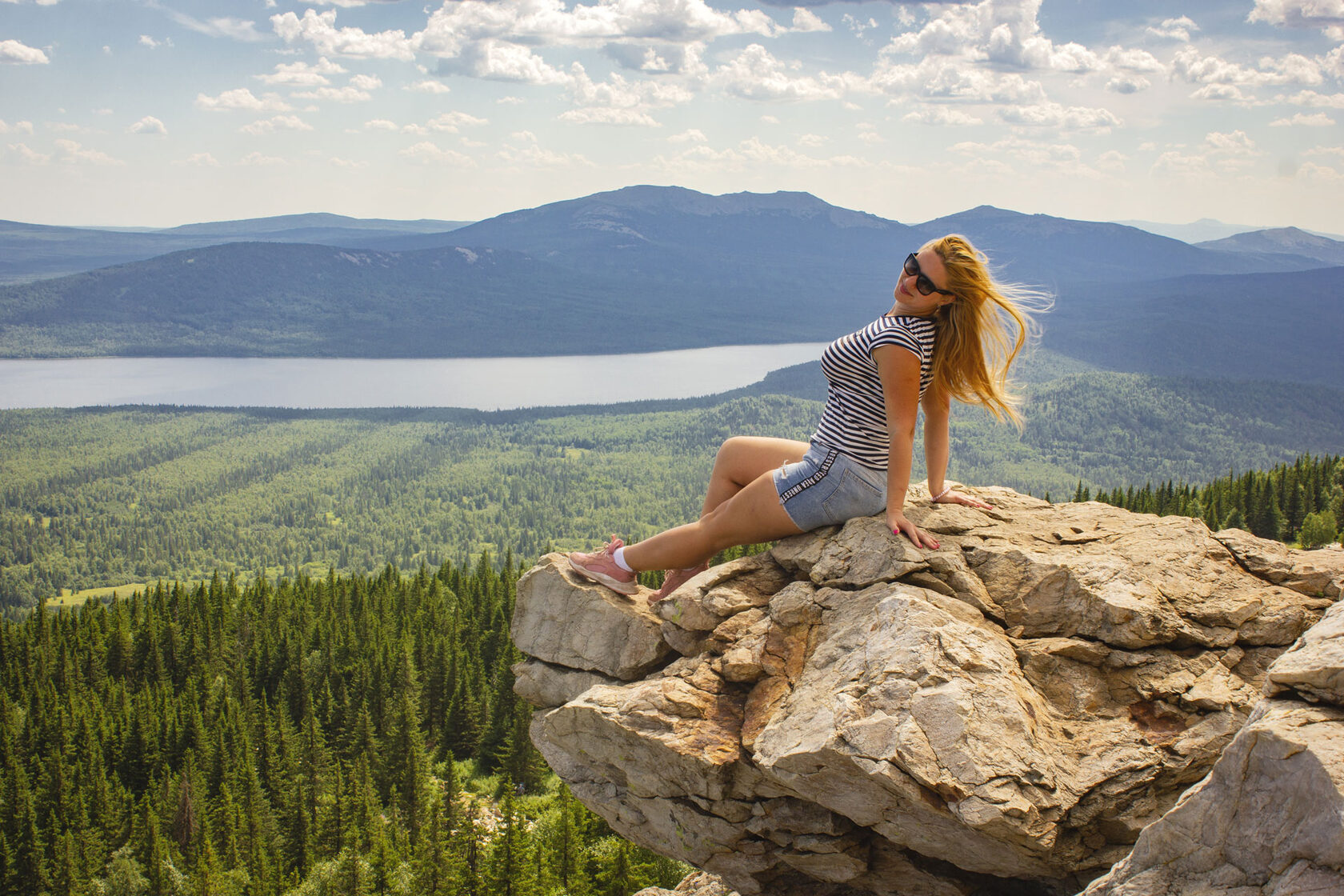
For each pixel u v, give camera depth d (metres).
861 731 4.30
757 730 5.01
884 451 5.75
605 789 6.20
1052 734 4.53
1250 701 4.55
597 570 6.68
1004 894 5.02
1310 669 3.32
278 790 67.31
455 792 61.00
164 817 63.72
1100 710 4.73
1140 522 6.04
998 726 4.27
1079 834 4.29
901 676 4.48
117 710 79.88
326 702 81.50
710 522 6.27
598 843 42.19
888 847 5.10
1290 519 93.00
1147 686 4.76
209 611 105.31
